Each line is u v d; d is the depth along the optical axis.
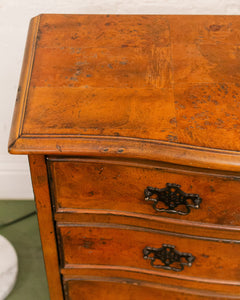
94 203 0.94
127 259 1.06
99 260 1.07
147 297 1.15
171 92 0.90
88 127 0.83
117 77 0.94
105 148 0.80
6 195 1.72
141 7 1.29
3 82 1.43
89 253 1.05
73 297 1.17
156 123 0.84
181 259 1.03
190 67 0.97
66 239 1.01
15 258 1.49
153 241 1.00
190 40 1.04
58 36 1.03
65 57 0.98
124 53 0.99
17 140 0.80
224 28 1.07
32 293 1.43
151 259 1.02
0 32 1.33
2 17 1.29
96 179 0.89
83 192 0.92
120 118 0.85
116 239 1.01
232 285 1.07
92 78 0.93
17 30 1.33
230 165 0.78
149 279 1.09
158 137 0.81
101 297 1.17
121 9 1.30
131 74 0.94
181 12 1.30
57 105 0.87
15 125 0.83
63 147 0.80
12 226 1.64
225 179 0.84
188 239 0.98
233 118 0.85
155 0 1.26
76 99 0.88
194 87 0.92
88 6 1.29
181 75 0.95
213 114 0.86
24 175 1.65
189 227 0.95
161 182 0.87
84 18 1.09
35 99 0.88
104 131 0.82
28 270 1.50
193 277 1.06
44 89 0.90
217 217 0.92
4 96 1.46
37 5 1.28
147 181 0.88
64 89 0.91
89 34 1.04
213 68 0.96
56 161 0.85
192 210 0.92
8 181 1.67
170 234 0.98
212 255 1.00
